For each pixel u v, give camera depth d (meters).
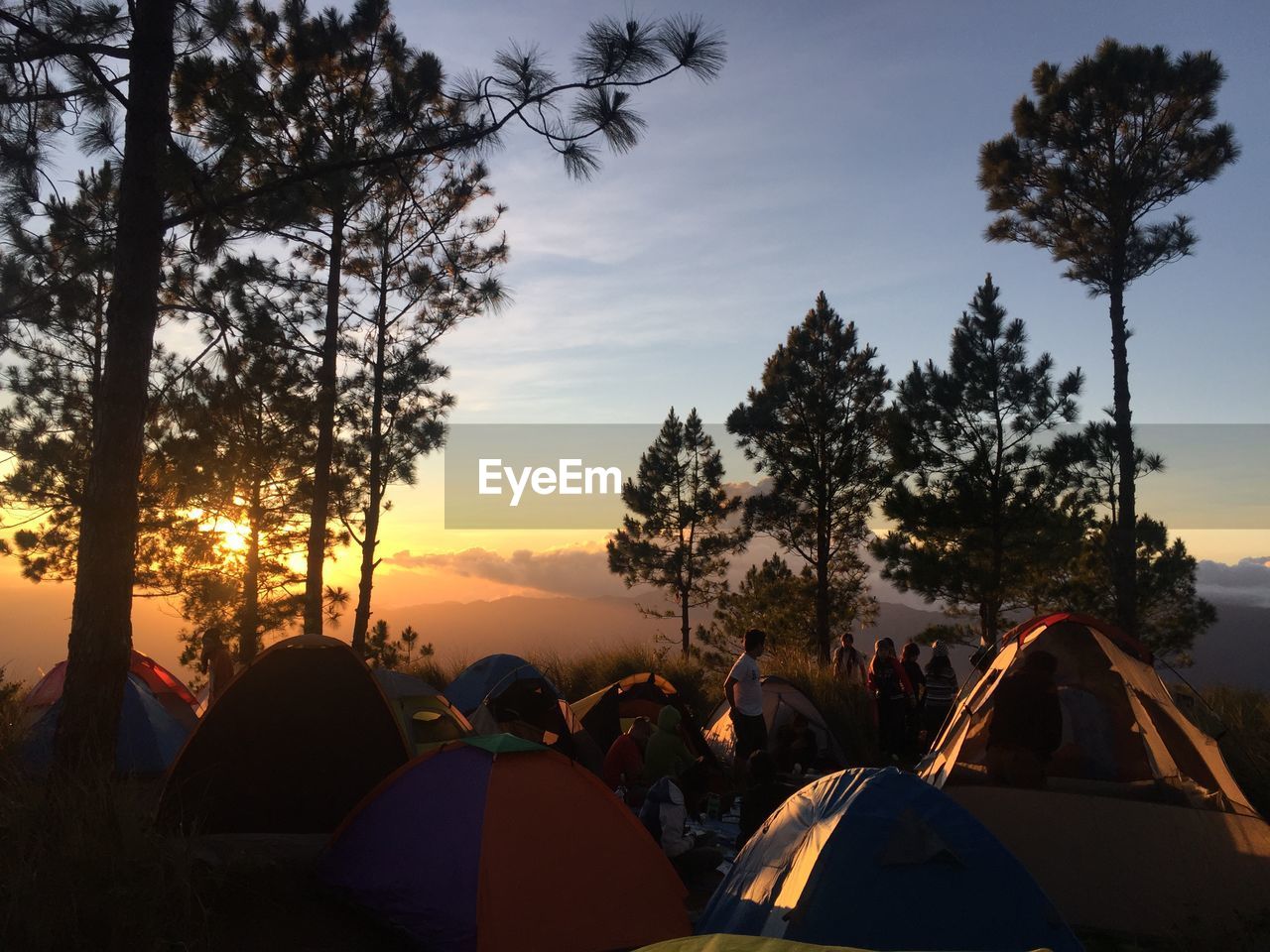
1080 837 6.58
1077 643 7.38
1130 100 18.39
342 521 18.80
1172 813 6.50
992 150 19.75
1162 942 6.05
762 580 29.27
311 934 5.64
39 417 17.47
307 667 7.91
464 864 5.67
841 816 5.24
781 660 14.86
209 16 7.53
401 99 7.01
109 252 7.82
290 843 7.07
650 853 6.11
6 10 6.91
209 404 8.80
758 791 7.95
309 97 8.24
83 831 5.32
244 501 17.67
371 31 11.67
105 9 7.30
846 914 4.88
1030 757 6.96
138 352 7.13
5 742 7.43
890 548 22.44
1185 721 6.86
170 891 5.25
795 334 26.52
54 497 17.25
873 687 12.13
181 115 7.68
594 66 6.25
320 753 7.68
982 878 4.96
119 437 6.99
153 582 18.39
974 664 8.20
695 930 5.69
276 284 14.18
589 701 11.43
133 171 7.16
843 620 28.27
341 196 7.48
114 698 6.78
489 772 6.08
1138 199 18.92
